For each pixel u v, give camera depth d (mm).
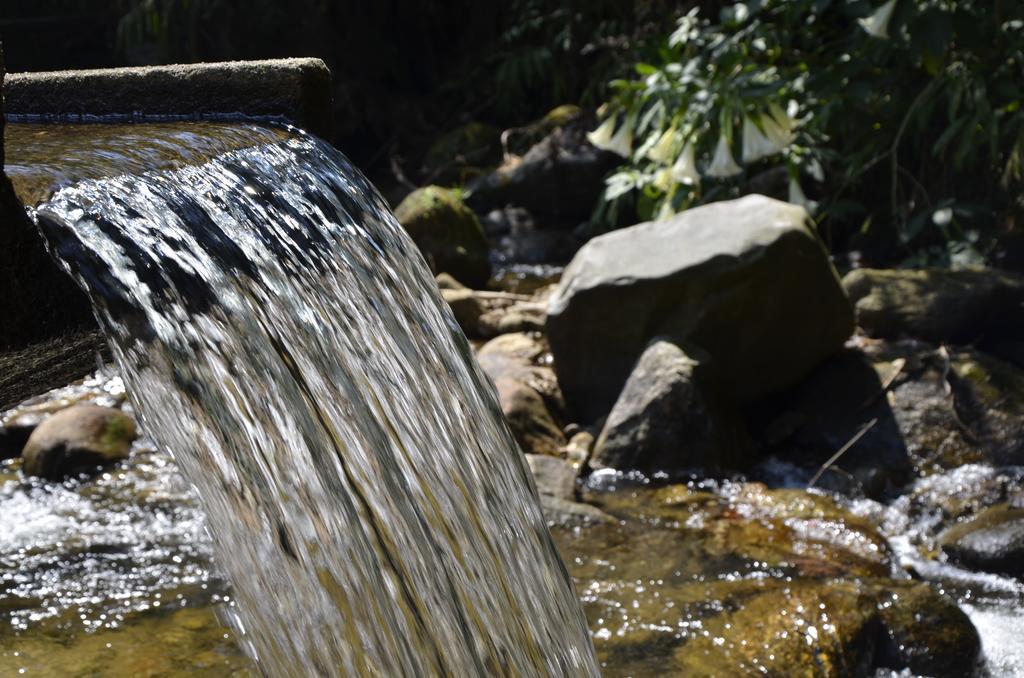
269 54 11562
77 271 1630
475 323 6488
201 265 1897
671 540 3990
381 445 2129
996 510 4312
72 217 1683
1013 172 6531
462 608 2121
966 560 3998
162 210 1904
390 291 2439
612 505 4344
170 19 11227
